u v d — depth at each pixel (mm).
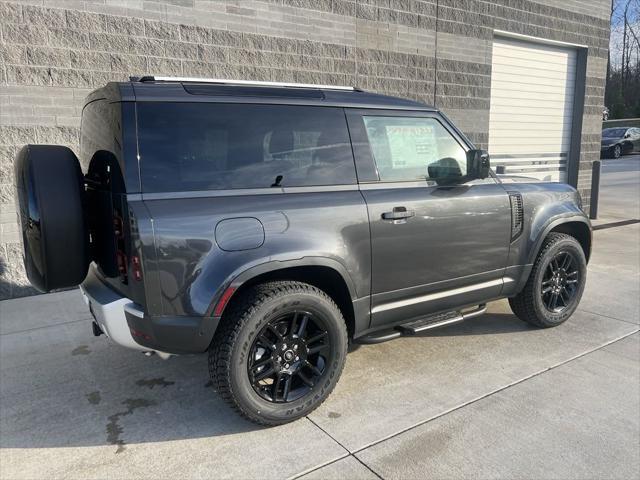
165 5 6109
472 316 4098
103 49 5809
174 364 4074
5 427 3205
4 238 5590
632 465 2783
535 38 10016
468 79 9164
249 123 3143
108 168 2971
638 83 49250
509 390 3590
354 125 3520
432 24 8539
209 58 6465
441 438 3037
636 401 3438
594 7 10945
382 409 3367
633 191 15344
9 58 5367
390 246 3494
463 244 3881
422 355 4172
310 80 7336
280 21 6957
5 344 4445
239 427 3195
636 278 6430
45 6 5465
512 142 10258
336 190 3361
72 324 4910
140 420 3283
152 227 2736
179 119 2947
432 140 3889
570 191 4715
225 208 2936
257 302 2975
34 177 2898
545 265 4461
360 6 7680
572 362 4027
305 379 3229
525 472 2732
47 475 2750
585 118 11203
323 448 2963
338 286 3408
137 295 2803
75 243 2975
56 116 5660
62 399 3541
